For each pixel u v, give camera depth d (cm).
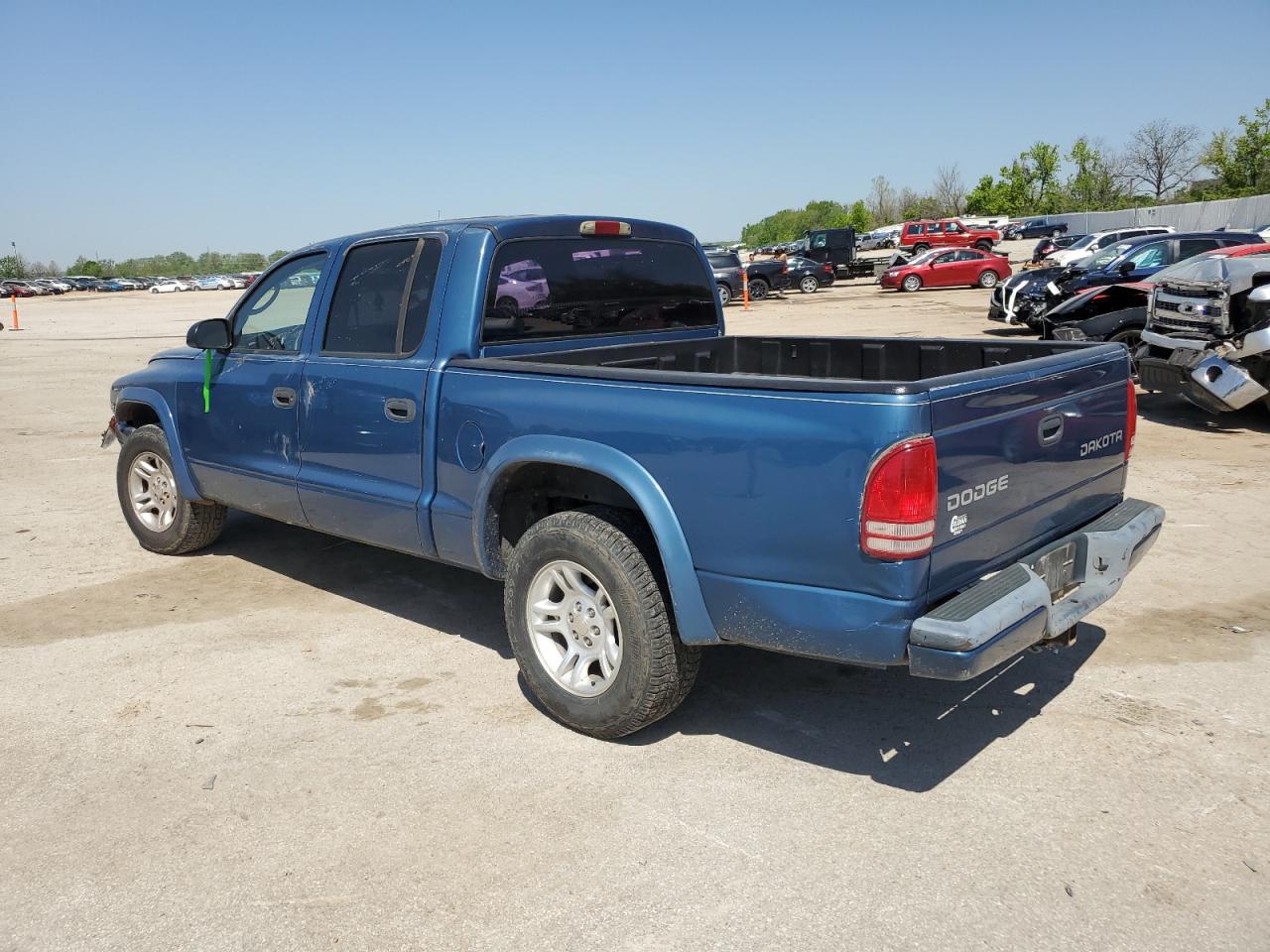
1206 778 343
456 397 412
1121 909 276
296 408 491
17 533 685
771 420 315
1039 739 374
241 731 393
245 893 293
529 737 385
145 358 1947
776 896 285
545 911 282
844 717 397
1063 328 1255
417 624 506
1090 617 492
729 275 2941
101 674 448
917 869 296
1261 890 283
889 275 3256
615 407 356
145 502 627
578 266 470
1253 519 642
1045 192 8238
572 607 380
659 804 335
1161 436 910
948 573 312
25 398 1378
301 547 642
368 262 464
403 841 317
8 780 359
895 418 292
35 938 275
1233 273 869
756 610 329
